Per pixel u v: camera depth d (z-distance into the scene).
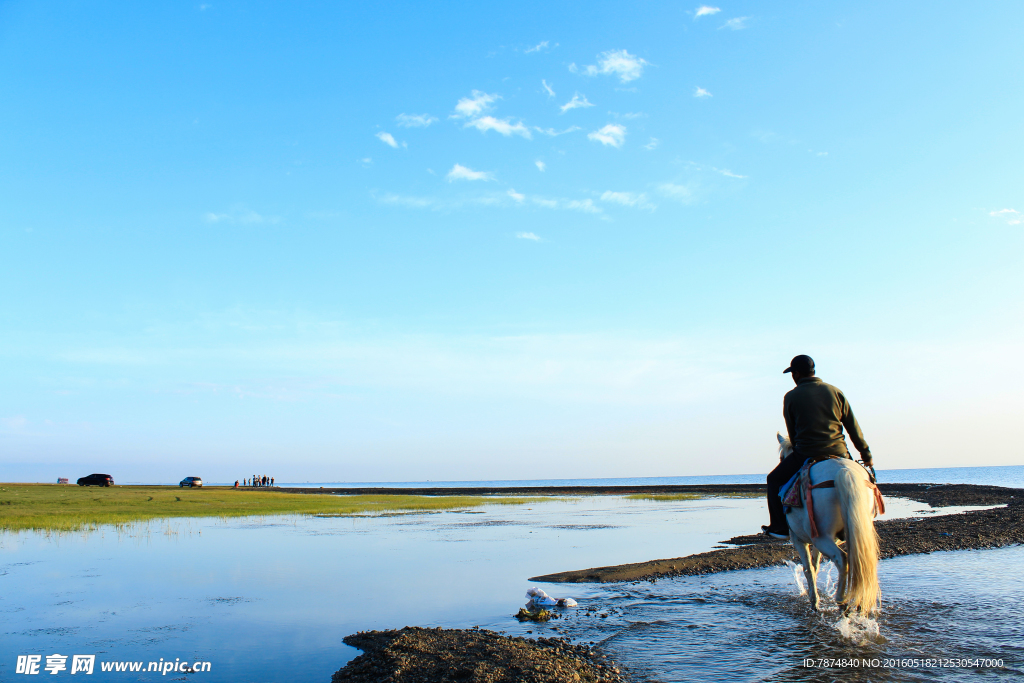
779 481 8.93
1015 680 6.51
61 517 26.44
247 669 7.31
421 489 100.94
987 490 54.00
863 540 7.03
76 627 9.14
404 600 10.85
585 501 49.47
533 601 10.52
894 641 7.86
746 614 9.42
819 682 6.55
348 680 6.81
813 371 8.95
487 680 6.45
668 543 18.81
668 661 7.36
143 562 15.09
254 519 28.17
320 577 13.06
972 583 11.26
